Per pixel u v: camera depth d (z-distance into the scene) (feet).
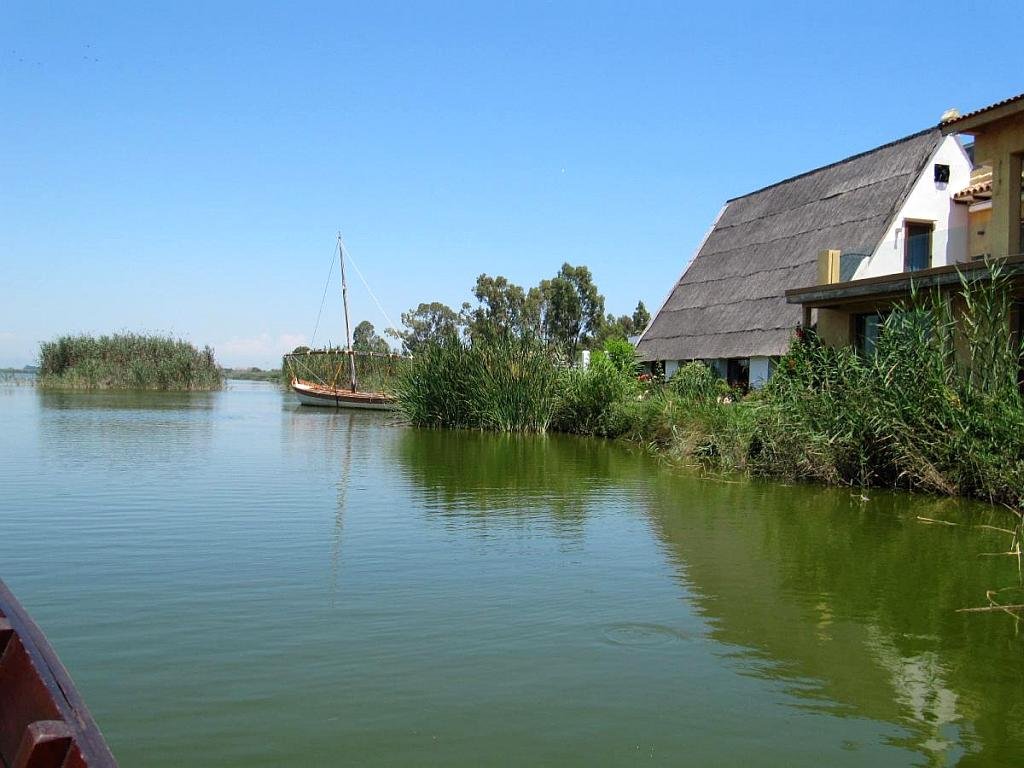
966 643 19.33
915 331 40.45
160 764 13.21
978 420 37.55
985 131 46.19
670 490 41.45
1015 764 13.71
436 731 14.48
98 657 17.62
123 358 167.32
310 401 125.39
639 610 21.42
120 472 45.52
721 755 13.87
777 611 21.54
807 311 56.24
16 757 9.42
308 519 32.76
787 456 45.42
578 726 14.79
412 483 43.21
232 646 18.35
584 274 162.91
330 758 13.51
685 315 90.43
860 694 16.40
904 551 28.22
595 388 75.77
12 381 217.15
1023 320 44.06
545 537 29.96
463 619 20.45
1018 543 29.50
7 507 34.53
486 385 80.48
